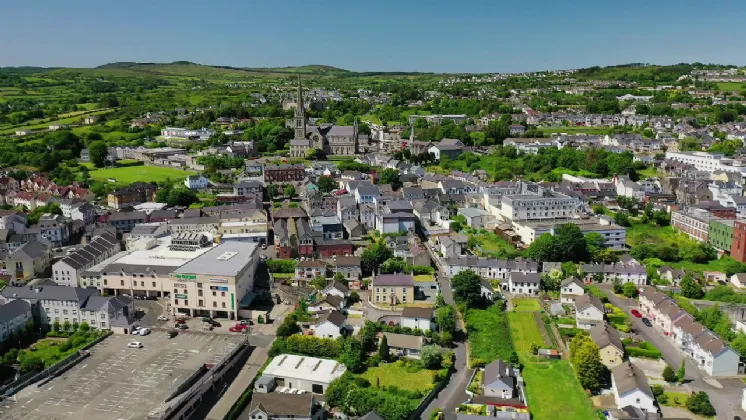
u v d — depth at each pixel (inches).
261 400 6412.4
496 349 7839.6
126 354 7815.0
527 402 6702.8
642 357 7731.3
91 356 7755.9
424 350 7411.4
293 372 7185.0
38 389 6919.3
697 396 6525.6
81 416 6363.2
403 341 7864.2
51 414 6407.5
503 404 6535.4
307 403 6363.2
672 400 6688.0
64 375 7249.0
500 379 6786.4
